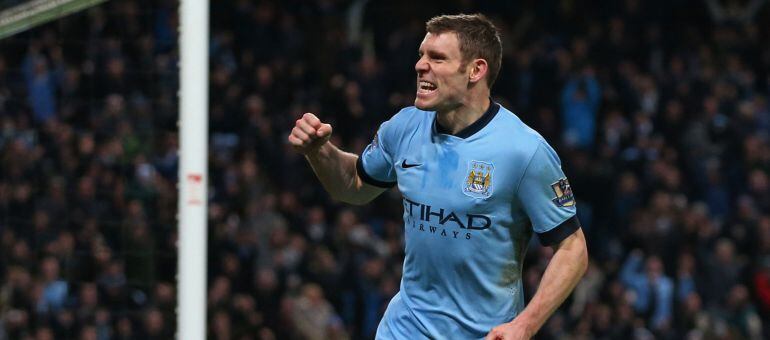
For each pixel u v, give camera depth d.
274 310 16.89
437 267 6.45
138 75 17.84
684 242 19.30
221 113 19.30
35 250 15.13
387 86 20.53
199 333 7.76
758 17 23.58
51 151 16.53
